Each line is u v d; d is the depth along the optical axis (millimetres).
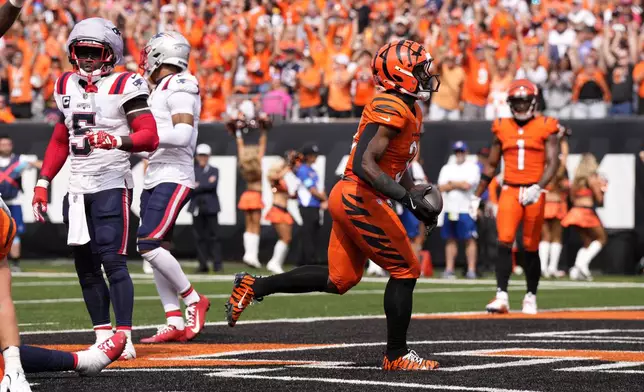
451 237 30016
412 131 10438
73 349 12430
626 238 30703
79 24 11781
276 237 33188
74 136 11898
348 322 16406
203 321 13992
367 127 10242
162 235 13812
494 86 32656
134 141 11305
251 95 33500
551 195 30047
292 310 18875
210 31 38250
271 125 32844
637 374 10078
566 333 14539
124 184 12086
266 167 33312
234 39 37344
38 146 34969
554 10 35469
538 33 34750
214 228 30625
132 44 39906
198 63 38906
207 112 36281
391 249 10383
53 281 26219
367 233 10359
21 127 35156
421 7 36531
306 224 30938
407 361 10422
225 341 13695
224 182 33719
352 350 12367
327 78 35656
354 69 33719
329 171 32625
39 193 12148
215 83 36375
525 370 10391
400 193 10070
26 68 37438
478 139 31500
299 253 33000
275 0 38938
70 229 11898
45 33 39781
